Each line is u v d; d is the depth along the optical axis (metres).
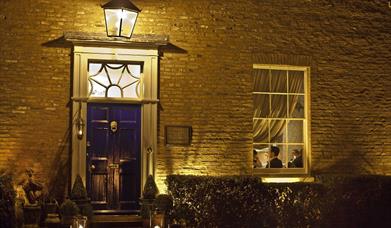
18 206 10.16
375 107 12.57
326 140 12.27
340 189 11.80
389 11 12.69
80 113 11.01
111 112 11.34
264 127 12.19
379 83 12.62
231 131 11.75
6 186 9.98
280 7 12.20
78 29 11.16
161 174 11.36
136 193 11.34
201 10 11.77
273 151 12.19
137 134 11.41
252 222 11.27
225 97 11.77
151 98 11.30
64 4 11.14
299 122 12.40
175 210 10.96
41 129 10.91
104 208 11.20
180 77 11.55
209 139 11.62
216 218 11.11
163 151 11.40
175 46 11.57
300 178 12.09
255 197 11.30
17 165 10.77
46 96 10.96
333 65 12.41
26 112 10.88
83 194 10.49
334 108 12.36
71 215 10.05
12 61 10.88
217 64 11.77
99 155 11.24
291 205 11.51
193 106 11.59
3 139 10.75
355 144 12.41
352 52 12.54
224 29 11.85
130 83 11.42
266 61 12.01
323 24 12.41
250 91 11.91
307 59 12.25
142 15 11.44
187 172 11.48
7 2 10.93
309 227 11.61
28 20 10.98
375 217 11.98
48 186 10.87
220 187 11.16
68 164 10.96
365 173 12.44
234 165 11.73
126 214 11.25
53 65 11.02
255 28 12.02
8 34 10.89
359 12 12.63
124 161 11.34
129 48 11.26
